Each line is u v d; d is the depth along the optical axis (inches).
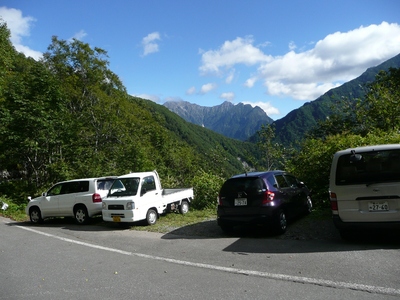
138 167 852.6
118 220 392.8
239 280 183.0
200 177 618.5
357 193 238.4
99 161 797.9
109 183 473.4
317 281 172.4
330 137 481.7
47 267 232.5
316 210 407.2
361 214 237.1
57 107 809.5
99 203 445.4
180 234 339.6
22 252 287.1
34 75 789.9
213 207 546.9
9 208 616.7
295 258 219.5
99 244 311.6
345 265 195.8
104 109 1258.0
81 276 207.2
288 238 284.0
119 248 288.8
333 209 249.9
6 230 422.9
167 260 237.3
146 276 201.0
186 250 265.7
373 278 171.0
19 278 208.2
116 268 223.0
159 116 3083.2
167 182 724.7
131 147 884.0
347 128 684.7
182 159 1398.9
